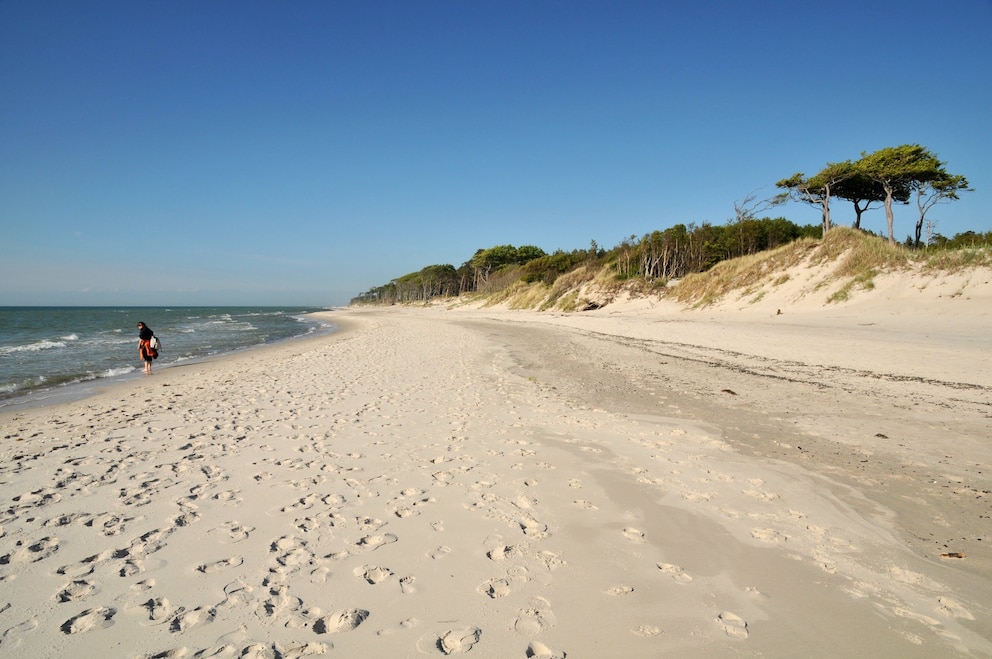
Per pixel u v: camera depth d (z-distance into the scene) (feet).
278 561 10.75
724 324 61.31
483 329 87.97
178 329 123.03
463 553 11.09
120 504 13.84
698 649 8.00
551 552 11.12
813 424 21.61
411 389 31.32
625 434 20.75
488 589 9.70
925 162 75.77
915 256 60.13
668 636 8.32
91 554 11.10
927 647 8.00
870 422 21.57
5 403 31.68
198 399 29.78
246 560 10.80
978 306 46.29
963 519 12.55
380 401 27.73
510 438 20.26
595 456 17.88
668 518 12.83
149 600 9.37
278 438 20.43
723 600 9.33
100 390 35.68
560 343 59.36
